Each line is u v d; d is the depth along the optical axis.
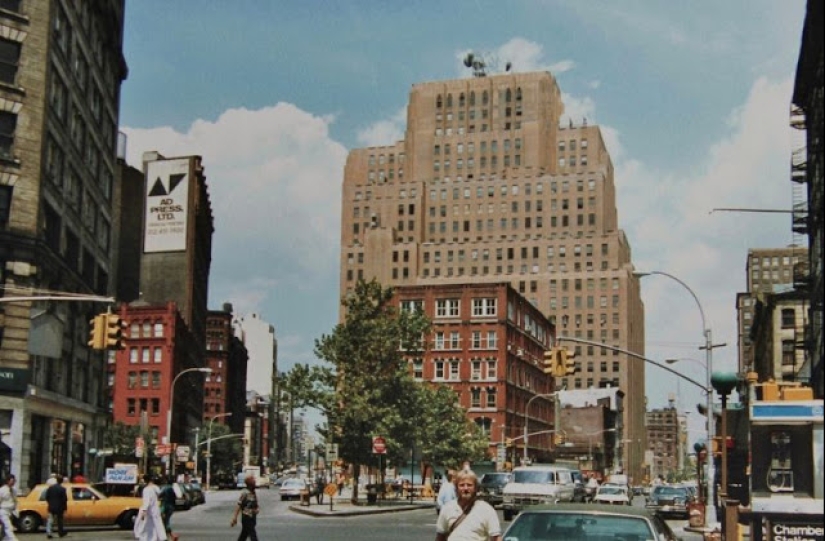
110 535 36.00
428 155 198.25
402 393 67.31
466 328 117.06
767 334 89.94
